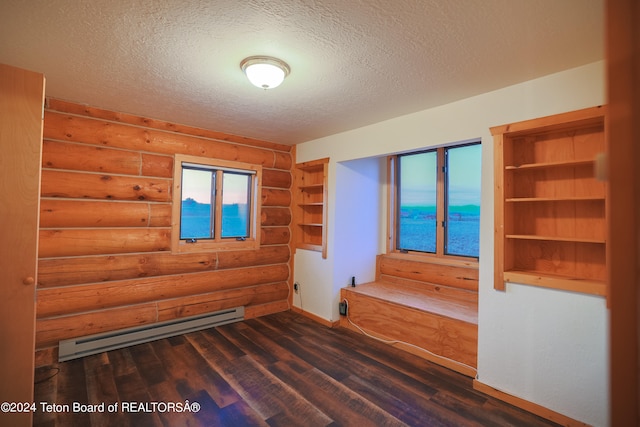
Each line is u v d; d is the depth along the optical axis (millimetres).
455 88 2439
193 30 1729
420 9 1516
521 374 2248
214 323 3766
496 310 2381
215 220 3891
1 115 1487
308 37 1783
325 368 2760
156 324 3340
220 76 2299
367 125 3494
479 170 3389
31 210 1553
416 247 4016
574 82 2074
